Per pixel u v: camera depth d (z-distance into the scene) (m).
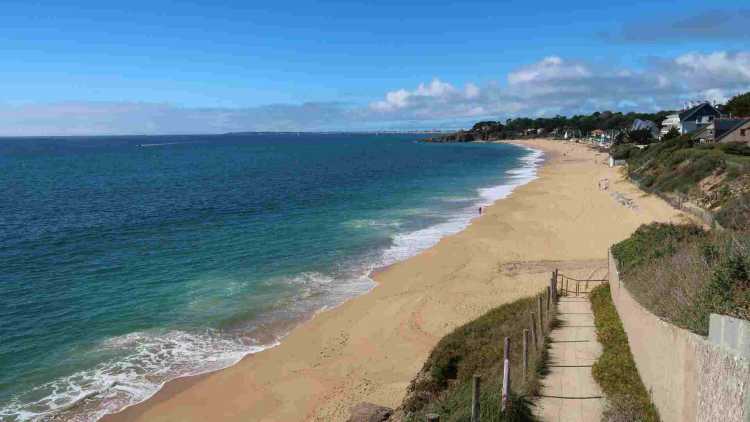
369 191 59.22
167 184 66.56
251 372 17.44
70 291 24.62
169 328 20.70
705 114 88.88
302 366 17.81
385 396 15.68
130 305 22.94
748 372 6.31
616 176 62.12
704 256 12.05
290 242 34.09
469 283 25.33
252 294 24.39
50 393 15.98
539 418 10.62
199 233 36.81
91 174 80.62
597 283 24.30
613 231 34.72
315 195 55.88
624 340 13.98
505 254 30.28
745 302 8.66
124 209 46.84
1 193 57.66
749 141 54.75
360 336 19.91
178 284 25.72
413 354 18.27
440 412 11.20
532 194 53.59
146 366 17.77
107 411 15.20
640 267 15.35
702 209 31.84
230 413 15.23
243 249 32.31
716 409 7.21
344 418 14.67
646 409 10.34
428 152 143.88
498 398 10.84
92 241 34.34
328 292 24.70
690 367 8.34
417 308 22.28
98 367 17.61
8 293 24.19
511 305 19.92
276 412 15.22
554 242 32.75
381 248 32.50
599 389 11.84
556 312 17.64
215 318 21.69
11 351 18.50
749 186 31.25
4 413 14.87
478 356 14.97
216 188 62.31
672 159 45.94
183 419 14.95
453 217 42.44
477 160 109.56
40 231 37.34
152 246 33.03
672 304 10.68
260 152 151.75
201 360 18.23
